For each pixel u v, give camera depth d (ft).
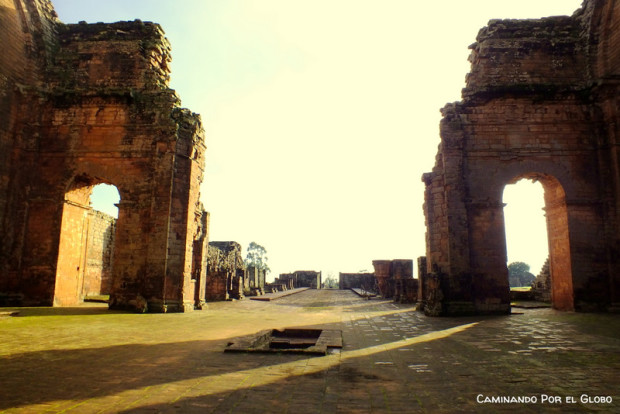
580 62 65.16
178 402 17.01
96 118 65.67
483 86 64.03
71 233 66.13
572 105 63.57
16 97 65.21
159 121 63.82
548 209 66.44
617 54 61.57
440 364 24.54
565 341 32.91
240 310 63.93
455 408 16.43
